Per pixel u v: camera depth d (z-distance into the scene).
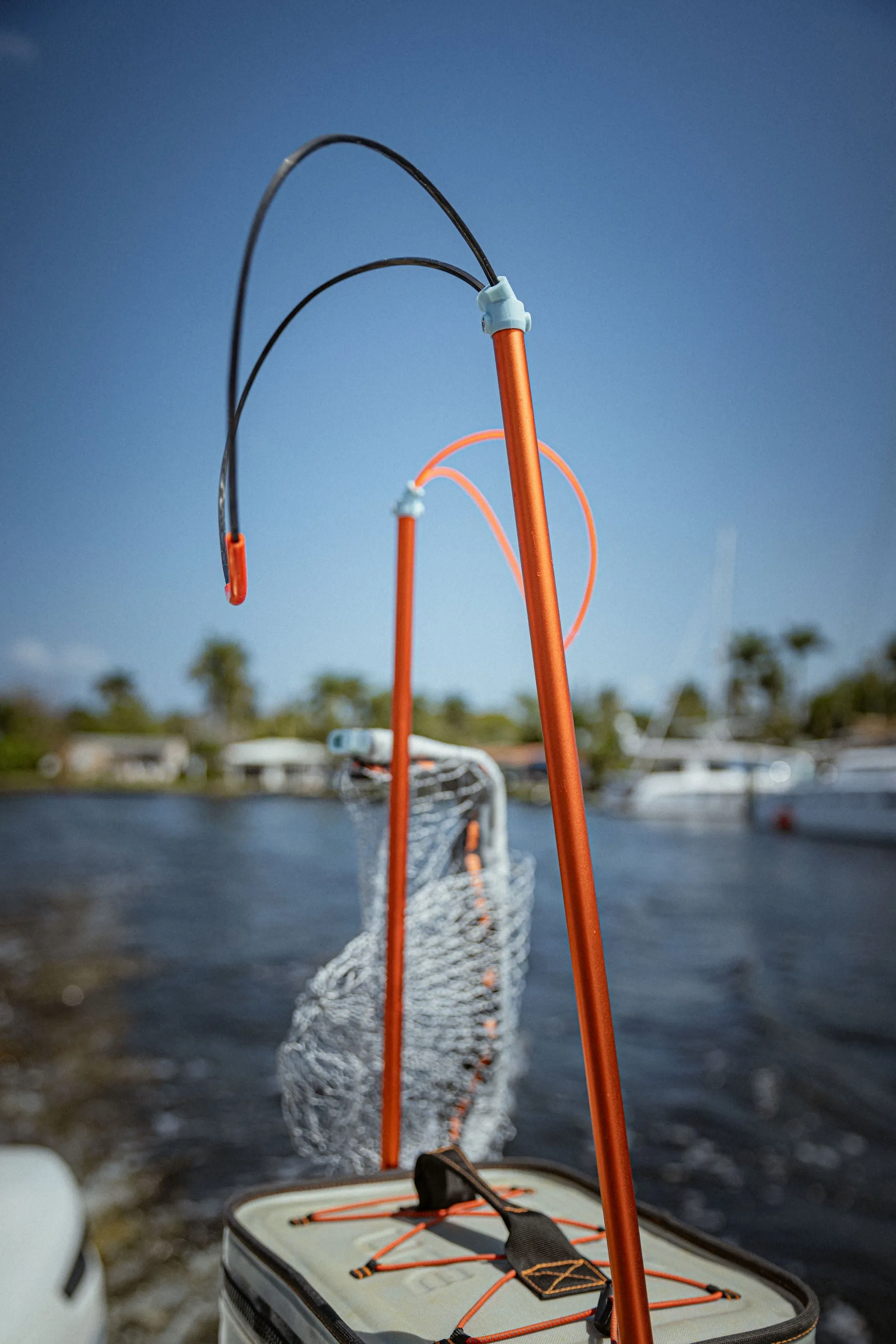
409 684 1.52
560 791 0.87
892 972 19.52
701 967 20.36
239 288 0.84
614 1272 0.84
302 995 1.70
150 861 45.91
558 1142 7.78
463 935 1.66
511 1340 0.93
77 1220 2.04
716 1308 1.01
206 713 134.75
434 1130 1.68
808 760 66.31
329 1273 1.09
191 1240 4.62
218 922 25.67
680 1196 7.06
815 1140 8.62
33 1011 12.81
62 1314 1.80
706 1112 9.71
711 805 65.50
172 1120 7.18
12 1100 7.82
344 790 1.68
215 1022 12.44
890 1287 5.30
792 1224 6.42
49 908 28.23
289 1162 6.08
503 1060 1.70
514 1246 1.08
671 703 78.00
